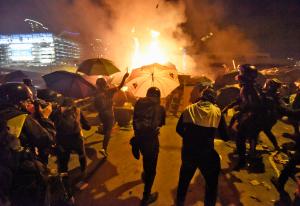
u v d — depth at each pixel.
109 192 4.52
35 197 2.70
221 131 3.68
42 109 4.04
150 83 5.77
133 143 4.14
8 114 3.03
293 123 7.03
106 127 5.97
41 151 3.33
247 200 4.22
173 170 5.32
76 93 5.80
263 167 5.22
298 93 6.68
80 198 4.33
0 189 2.37
